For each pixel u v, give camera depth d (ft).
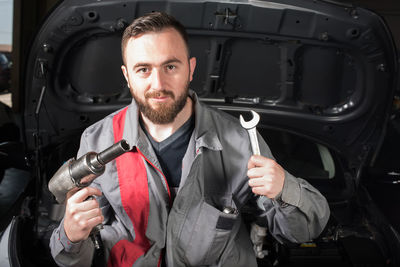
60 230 3.58
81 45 6.67
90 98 7.32
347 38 6.45
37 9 20.80
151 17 3.46
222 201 4.18
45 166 7.49
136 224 4.00
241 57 7.07
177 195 3.85
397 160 11.62
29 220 6.42
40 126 7.30
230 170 4.15
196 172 3.88
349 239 6.43
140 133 3.93
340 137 7.66
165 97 3.51
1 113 12.62
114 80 7.26
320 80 7.29
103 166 3.21
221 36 6.67
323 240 6.40
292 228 3.94
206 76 7.24
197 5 6.12
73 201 3.24
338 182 7.71
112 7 6.07
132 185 3.93
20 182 12.66
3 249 5.25
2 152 8.18
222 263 4.09
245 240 4.42
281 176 3.57
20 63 20.33
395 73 6.88
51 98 7.01
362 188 7.93
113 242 4.11
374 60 6.71
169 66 3.47
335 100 7.48
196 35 6.69
